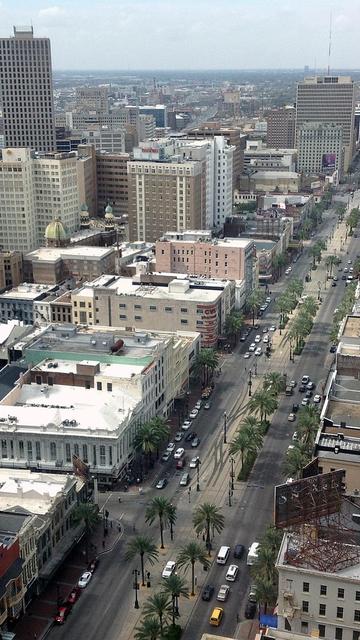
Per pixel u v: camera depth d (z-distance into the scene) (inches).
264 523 6815.9
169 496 7317.9
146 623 5147.6
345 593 4704.7
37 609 5782.5
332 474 4938.5
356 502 5364.2
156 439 7760.8
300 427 7662.4
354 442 6127.0
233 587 5944.9
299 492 4864.7
